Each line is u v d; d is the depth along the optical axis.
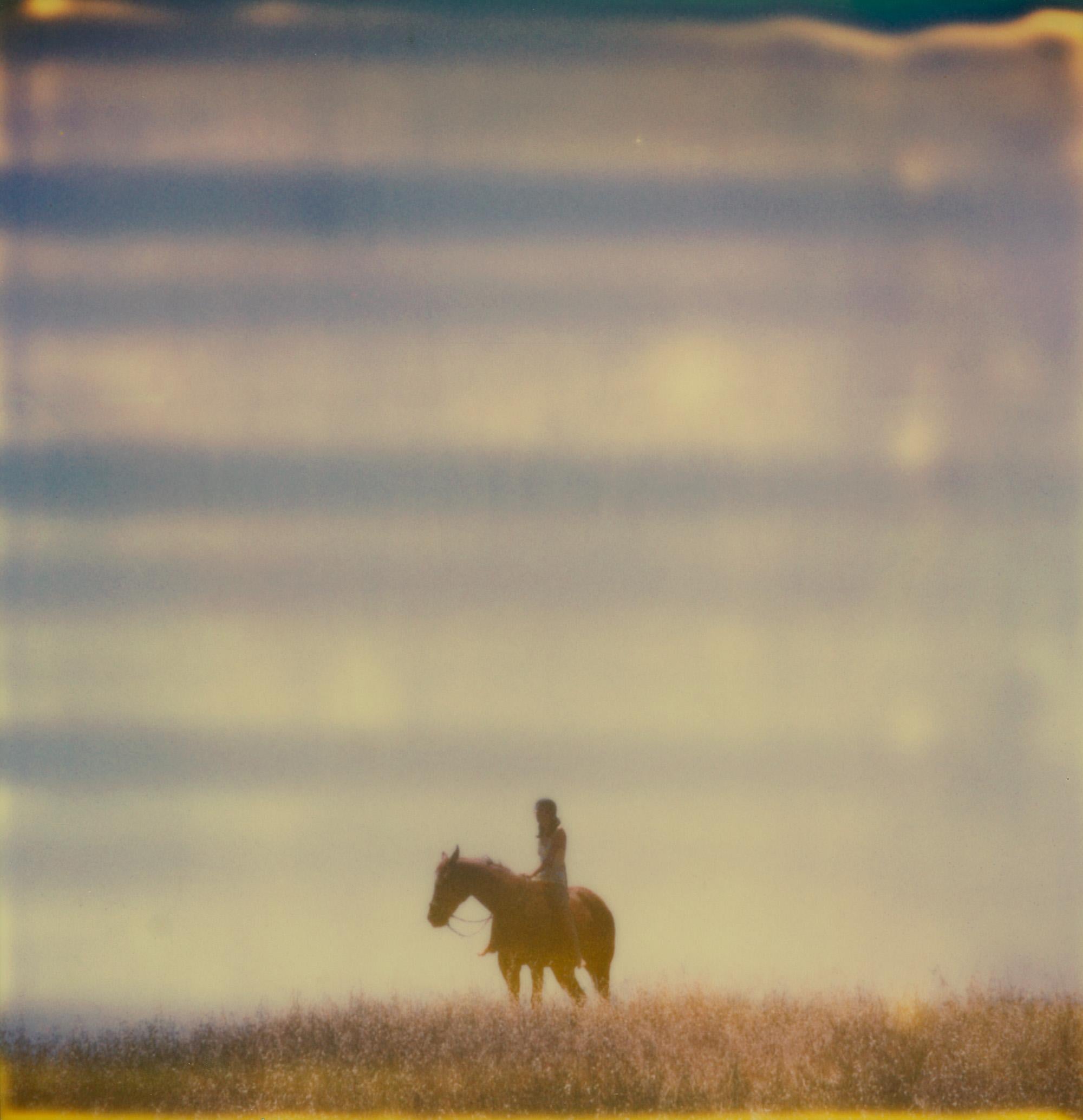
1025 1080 6.75
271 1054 7.19
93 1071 7.05
